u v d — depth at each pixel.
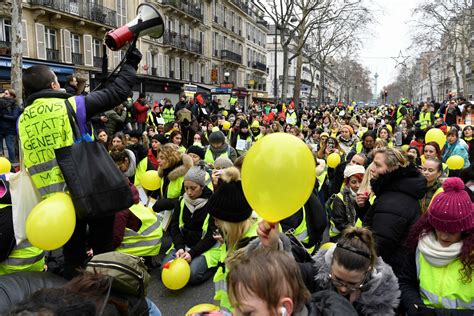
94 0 25.33
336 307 1.89
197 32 40.44
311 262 2.46
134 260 2.00
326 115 16.56
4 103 10.04
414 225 2.59
